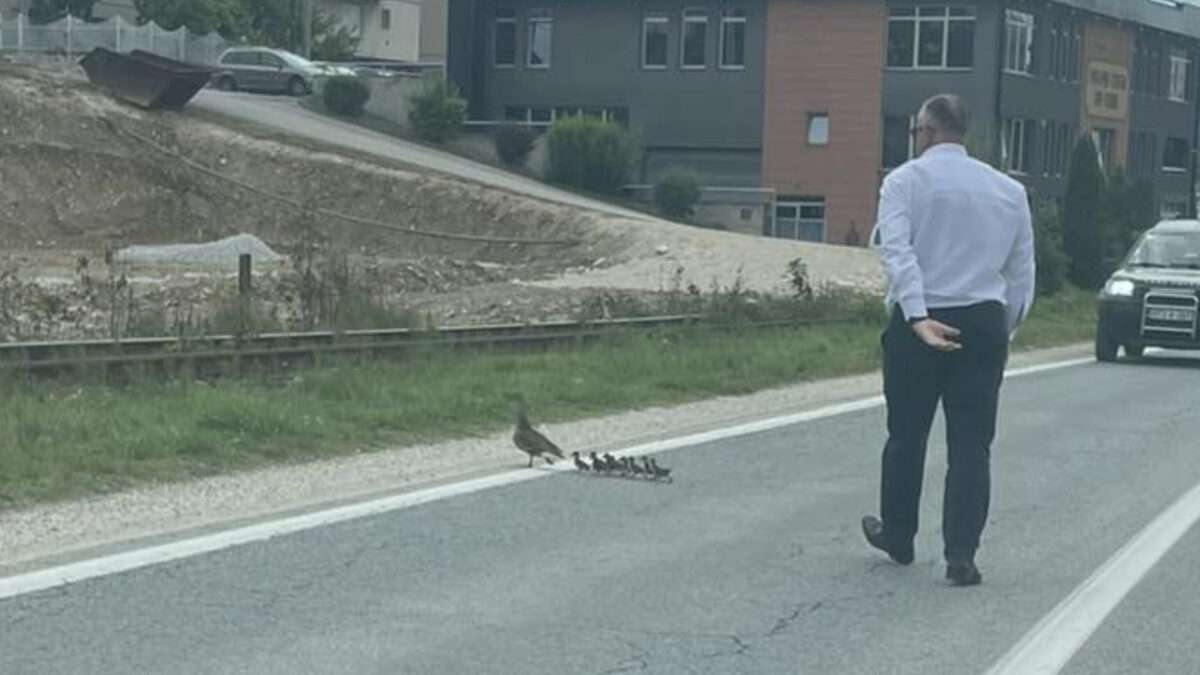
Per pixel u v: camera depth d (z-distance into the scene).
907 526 9.85
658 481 12.98
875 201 59.25
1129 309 25.86
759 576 9.69
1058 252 42.84
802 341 25.30
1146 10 70.81
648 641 8.19
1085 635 8.45
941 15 58.78
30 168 46.47
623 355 21.06
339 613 8.57
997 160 49.41
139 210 47.09
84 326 22.92
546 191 52.12
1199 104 72.12
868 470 13.78
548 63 64.00
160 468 12.57
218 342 19.05
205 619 8.35
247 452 13.46
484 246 45.91
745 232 58.34
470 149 58.44
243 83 61.56
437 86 58.59
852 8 59.16
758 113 60.97
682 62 62.12
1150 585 9.66
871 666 7.81
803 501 12.23
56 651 7.71
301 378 17.03
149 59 51.03
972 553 9.45
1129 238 48.72
